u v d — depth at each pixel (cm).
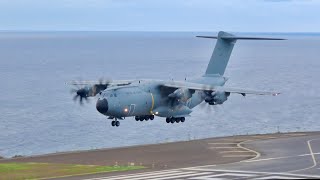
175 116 11144
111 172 7956
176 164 8788
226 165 8588
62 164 8819
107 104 9619
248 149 10350
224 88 10712
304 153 9775
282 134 12519
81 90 10456
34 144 13588
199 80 11700
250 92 10494
